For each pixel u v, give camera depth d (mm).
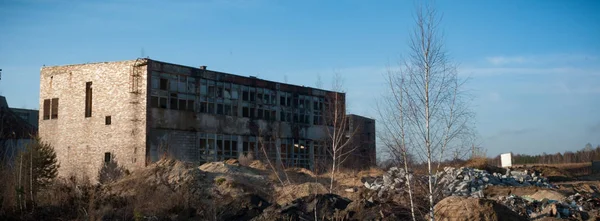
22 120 54656
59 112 46188
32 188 26297
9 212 24625
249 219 23688
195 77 45812
